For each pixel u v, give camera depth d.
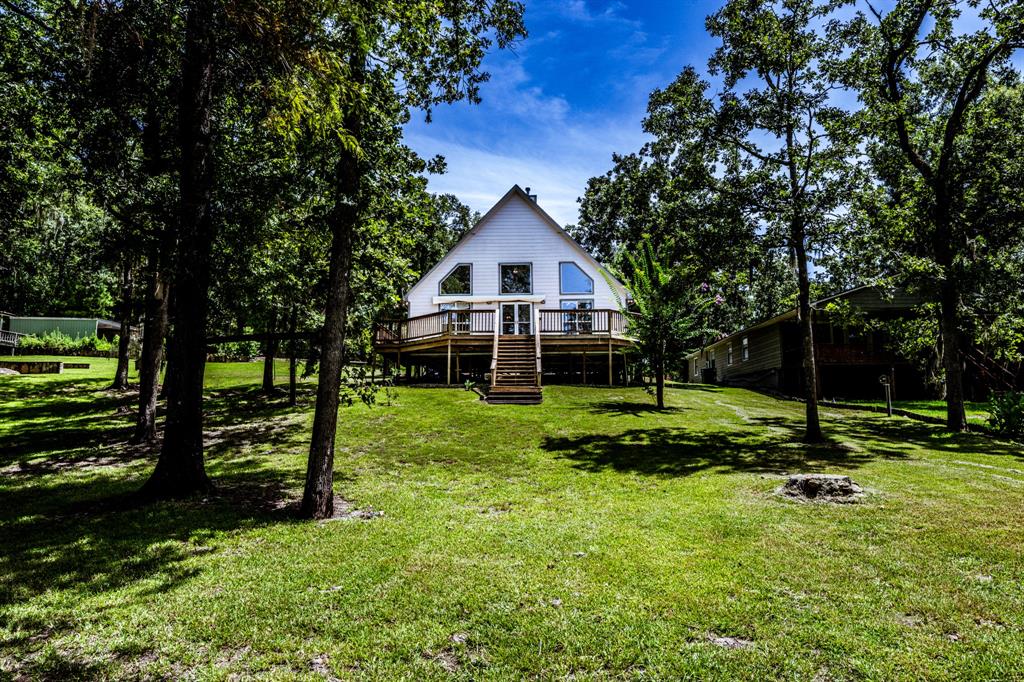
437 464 10.05
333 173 7.43
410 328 22.11
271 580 4.62
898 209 15.38
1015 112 15.57
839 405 20.05
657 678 3.11
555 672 3.18
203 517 6.59
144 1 5.22
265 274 11.85
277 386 20.05
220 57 6.03
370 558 5.20
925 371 22.20
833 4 12.73
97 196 7.94
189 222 7.71
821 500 7.04
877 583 4.43
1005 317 15.62
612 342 21.08
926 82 16.59
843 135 12.19
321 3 5.15
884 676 3.09
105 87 6.30
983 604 4.00
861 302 23.75
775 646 3.43
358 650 3.43
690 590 4.33
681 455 10.59
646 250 19.08
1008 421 13.11
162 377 21.69
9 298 40.53
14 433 12.45
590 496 7.84
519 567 4.93
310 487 6.81
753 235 12.93
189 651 3.43
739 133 13.27
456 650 3.45
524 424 13.52
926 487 7.75
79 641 3.54
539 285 23.33
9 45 7.11
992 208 14.73
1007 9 12.84
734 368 32.97
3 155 8.47
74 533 5.93
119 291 17.36
